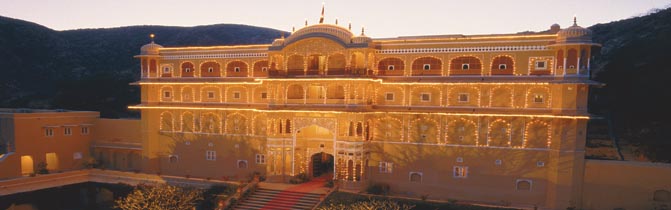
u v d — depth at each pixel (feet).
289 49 145.38
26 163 173.47
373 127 143.54
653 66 191.42
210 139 164.45
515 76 128.47
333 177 146.30
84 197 166.91
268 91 149.28
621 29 244.63
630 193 120.26
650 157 155.02
